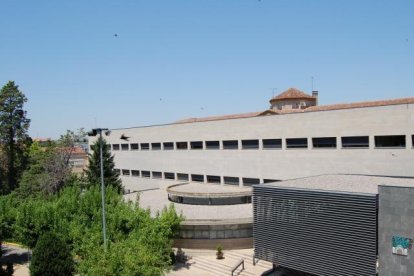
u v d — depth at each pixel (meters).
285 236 20.28
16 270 30.25
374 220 16.84
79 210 28.84
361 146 30.27
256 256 21.70
